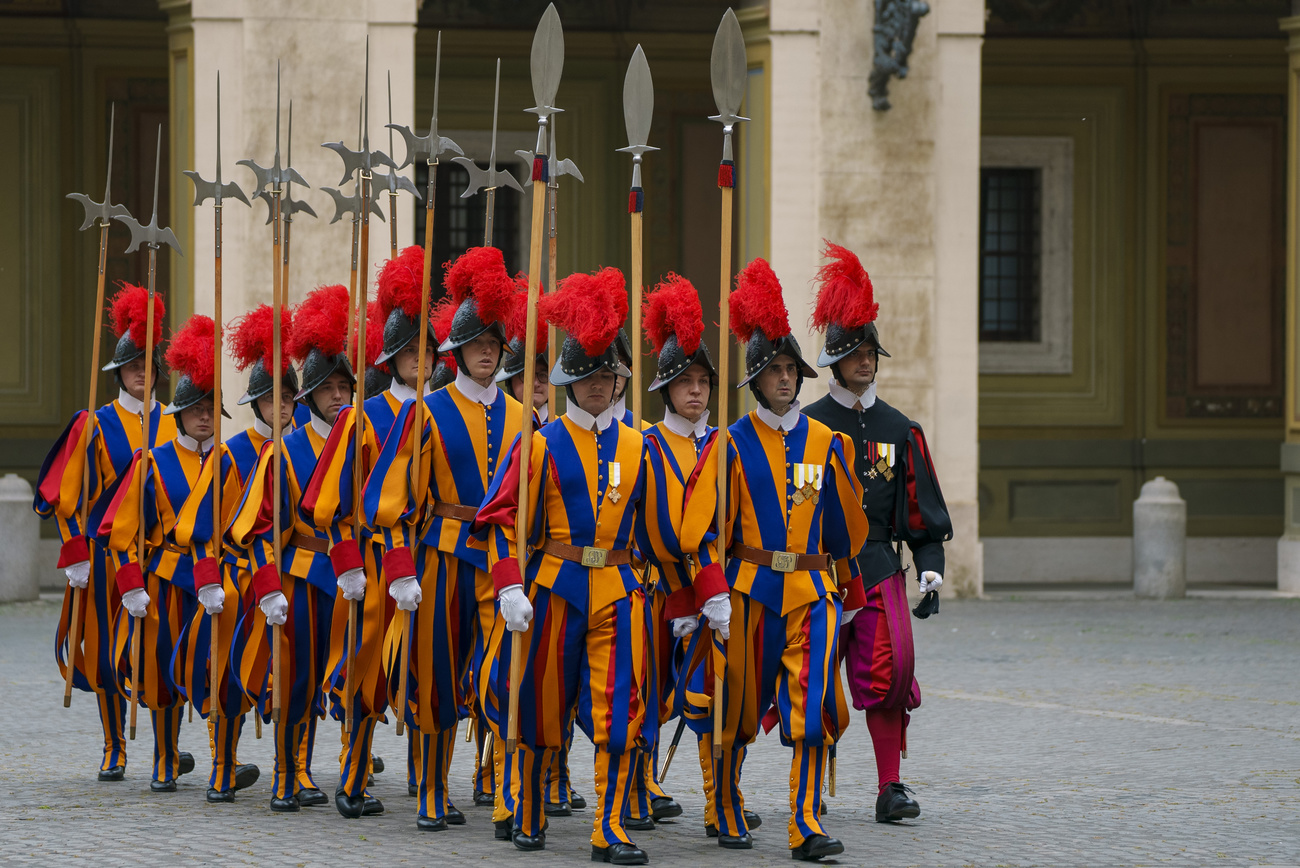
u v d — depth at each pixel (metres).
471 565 22.33
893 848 21.23
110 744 26.30
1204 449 62.56
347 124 50.44
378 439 23.78
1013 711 33.41
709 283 62.06
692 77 61.84
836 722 20.95
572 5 61.28
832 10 51.69
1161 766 27.45
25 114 58.88
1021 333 62.75
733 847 21.25
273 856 20.50
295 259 50.25
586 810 24.33
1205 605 53.44
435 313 25.44
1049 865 20.27
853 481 21.66
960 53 52.38
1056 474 62.28
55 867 19.86
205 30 50.03
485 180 25.34
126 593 24.94
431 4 60.50
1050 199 62.41
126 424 27.52
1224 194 62.81
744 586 21.05
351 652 22.95
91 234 59.31
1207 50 62.41
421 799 22.45
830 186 51.75
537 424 24.81
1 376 58.94
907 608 23.44
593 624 20.66
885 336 52.12
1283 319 62.91
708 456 21.03
